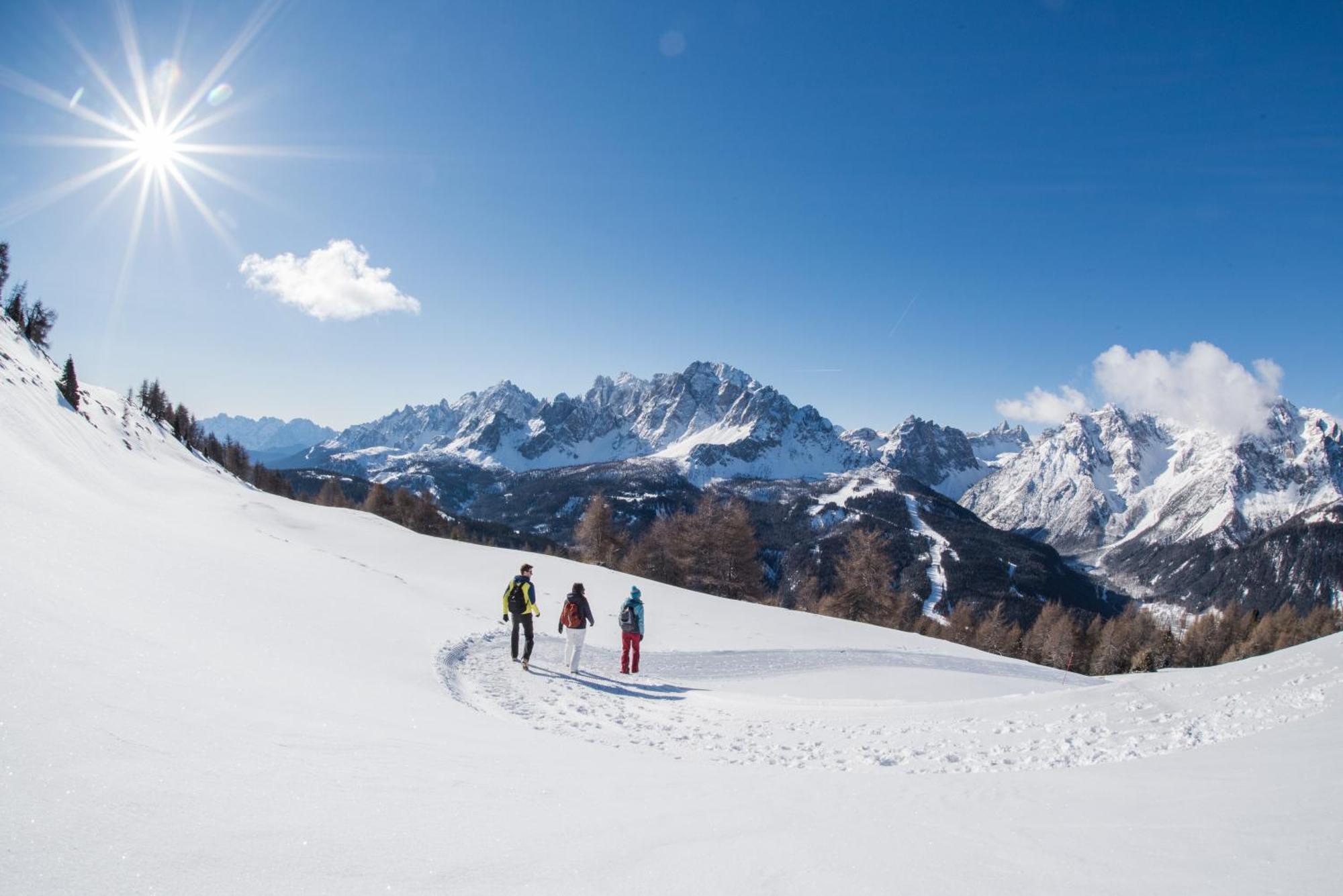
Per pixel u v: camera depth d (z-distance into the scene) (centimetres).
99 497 1619
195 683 500
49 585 605
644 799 423
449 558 3070
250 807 301
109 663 463
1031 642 7575
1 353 3206
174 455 4931
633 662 1627
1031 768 654
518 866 278
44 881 201
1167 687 902
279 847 263
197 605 853
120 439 4000
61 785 271
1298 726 585
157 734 365
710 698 1277
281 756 389
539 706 1080
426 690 959
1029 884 266
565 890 257
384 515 8644
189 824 268
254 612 991
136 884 211
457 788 395
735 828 356
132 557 951
